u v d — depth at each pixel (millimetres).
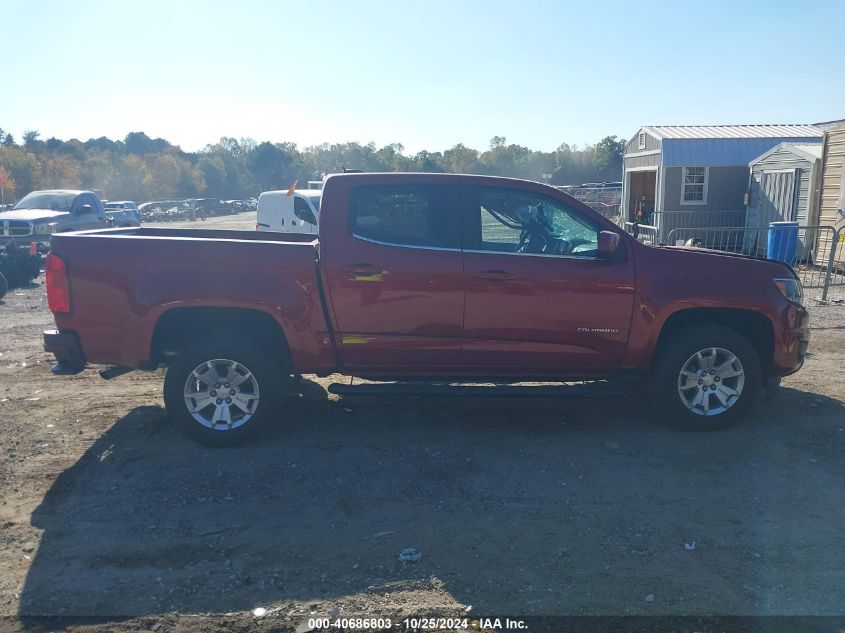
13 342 9602
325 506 4723
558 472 5215
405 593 3758
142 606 3672
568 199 5867
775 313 5930
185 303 5527
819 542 4227
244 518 4566
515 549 4176
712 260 5918
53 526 4473
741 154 22281
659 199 22516
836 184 16016
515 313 5703
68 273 5559
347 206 5684
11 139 98312
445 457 5492
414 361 5805
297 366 5781
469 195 5773
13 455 5531
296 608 3645
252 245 5613
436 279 5645
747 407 5949
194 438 5645
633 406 6680
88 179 78875
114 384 7484
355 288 5625
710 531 4359
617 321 5773
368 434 5980
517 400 6863
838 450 5570
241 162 112562
